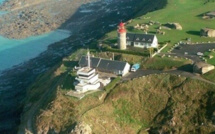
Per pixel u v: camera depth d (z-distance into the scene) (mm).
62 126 120375
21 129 132750
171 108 121188
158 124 120188
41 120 126250
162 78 131000
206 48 152375
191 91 123188
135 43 157000
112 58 152500
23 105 157875
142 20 198750
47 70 191125
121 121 122750
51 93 140750
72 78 140125
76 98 128250
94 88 132500
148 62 143250
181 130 114625
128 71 141375
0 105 167250
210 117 114062
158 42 160250
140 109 125688
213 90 120125
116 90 129750
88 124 117562
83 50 168250
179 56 145000
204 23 186875
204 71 128875
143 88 130250
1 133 144625
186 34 171625
